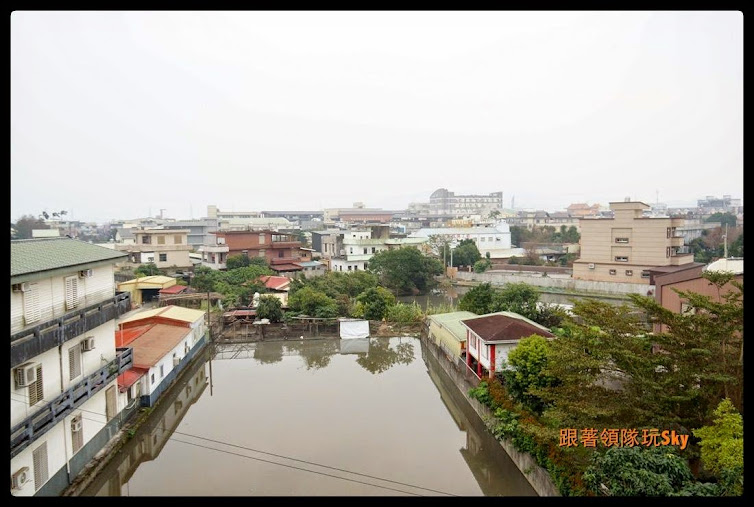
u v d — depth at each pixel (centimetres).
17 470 1257
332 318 3722
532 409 1722
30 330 1319
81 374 1634
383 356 3234
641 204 5312
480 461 1742
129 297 2014
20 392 1307
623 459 1146
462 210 18238
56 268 1459
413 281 5509
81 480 1547
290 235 6400
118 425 1878
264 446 1853
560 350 1516
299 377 2745
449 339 2672
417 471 1664
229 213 12962
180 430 2011
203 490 1557
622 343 1420
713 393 1304
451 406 2292
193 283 4603
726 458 1080
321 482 1595
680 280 2144
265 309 3659
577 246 8025
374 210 15375
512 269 6756
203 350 3209
